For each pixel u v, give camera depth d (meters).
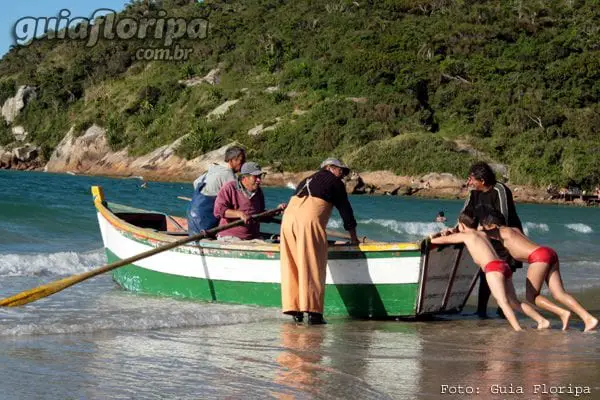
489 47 80.81
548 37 82.06
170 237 9.09
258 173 8.71
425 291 7.89
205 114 83.75
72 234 16.73
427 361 6.22
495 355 6.48
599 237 24.77
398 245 7.83
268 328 7.50
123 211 11.02
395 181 63.94
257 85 84.94
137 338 6.84
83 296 9.12
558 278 7.89
